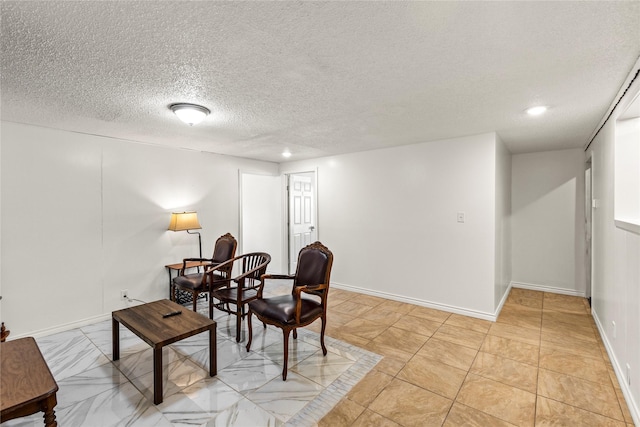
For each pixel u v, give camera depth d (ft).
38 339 9.67
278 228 18.07
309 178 19.67
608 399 6.65
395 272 13.52
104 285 11.30
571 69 5.98
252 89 6.98
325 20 4.42
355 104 7.98
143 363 8.28
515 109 8.36
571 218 14.25
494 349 8.95
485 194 11.22
